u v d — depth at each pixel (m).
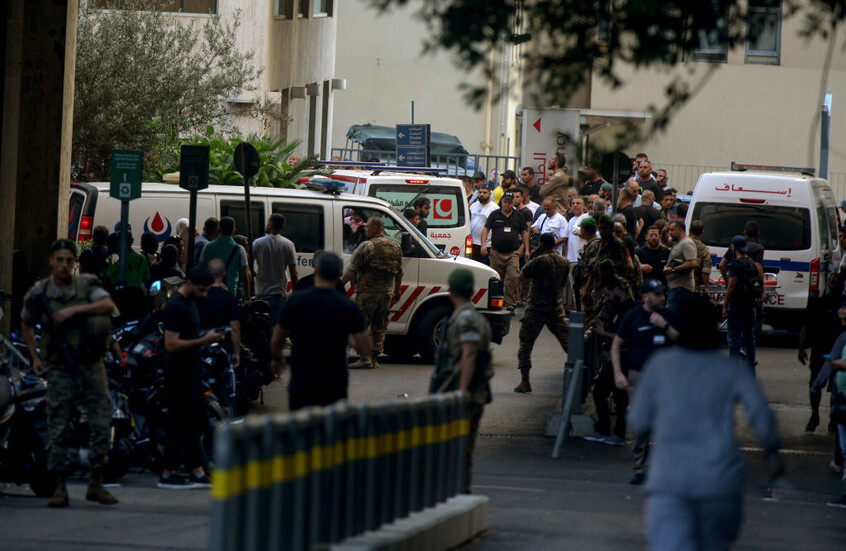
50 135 60.41
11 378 35.44
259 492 18.75
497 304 63.94
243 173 56.19
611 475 39.78
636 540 28.62
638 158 86.19
